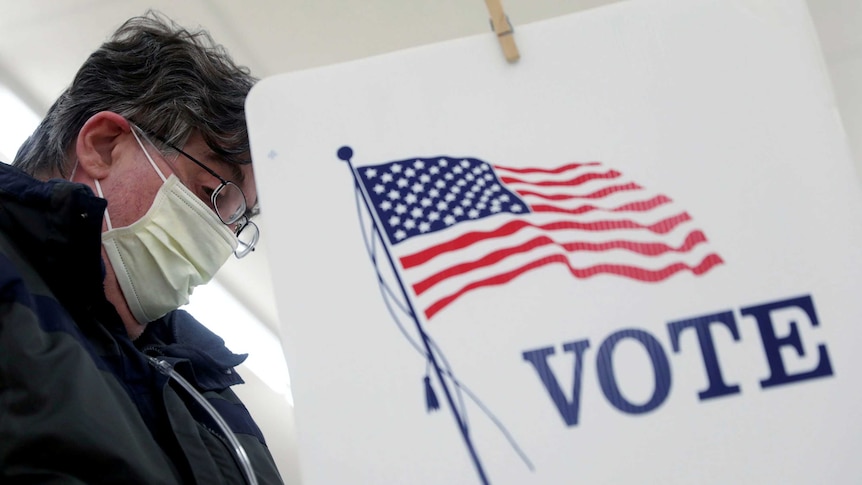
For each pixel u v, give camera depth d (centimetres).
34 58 238
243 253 170
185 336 172
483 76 96
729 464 85
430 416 88
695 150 93
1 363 107
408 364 89
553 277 90
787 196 91
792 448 85
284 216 93
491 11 95
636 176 92
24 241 123
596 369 88
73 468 105
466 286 90
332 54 255
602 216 92
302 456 87
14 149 247
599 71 95
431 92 96
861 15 267
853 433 85
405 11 245
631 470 85
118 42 158
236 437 152
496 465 86
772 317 88
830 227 90
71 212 120
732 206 91
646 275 90
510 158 94
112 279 147
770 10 95
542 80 95
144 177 149
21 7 227
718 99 94
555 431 87
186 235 151
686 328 88
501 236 92
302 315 90
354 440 87
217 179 156
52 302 119
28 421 104
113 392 121
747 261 90
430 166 94
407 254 91
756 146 92
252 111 96
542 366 88
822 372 86
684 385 87
